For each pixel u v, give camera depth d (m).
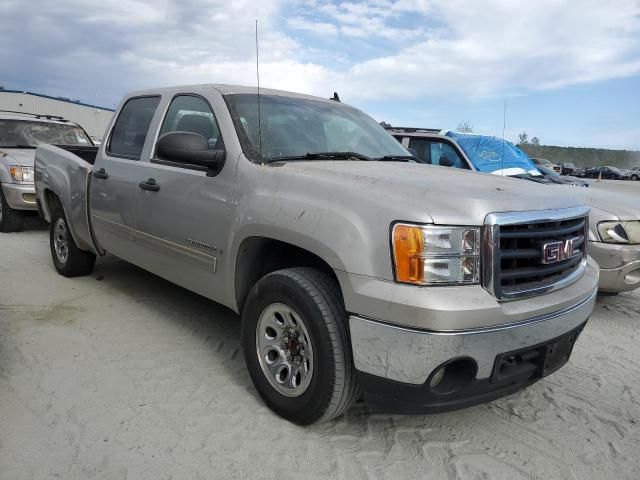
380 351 2.44
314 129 3.83
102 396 3.14
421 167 3.56
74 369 3.47
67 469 2.48
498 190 2.80
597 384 3.71
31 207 7.77
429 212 2.42
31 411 2.95
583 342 4.51
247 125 3.51
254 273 3.29
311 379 2.74
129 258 4.43
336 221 2.61
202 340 4.04
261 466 2.58
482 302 2.39
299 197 2.85
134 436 2.76
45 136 9.24
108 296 4.96
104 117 42.66
